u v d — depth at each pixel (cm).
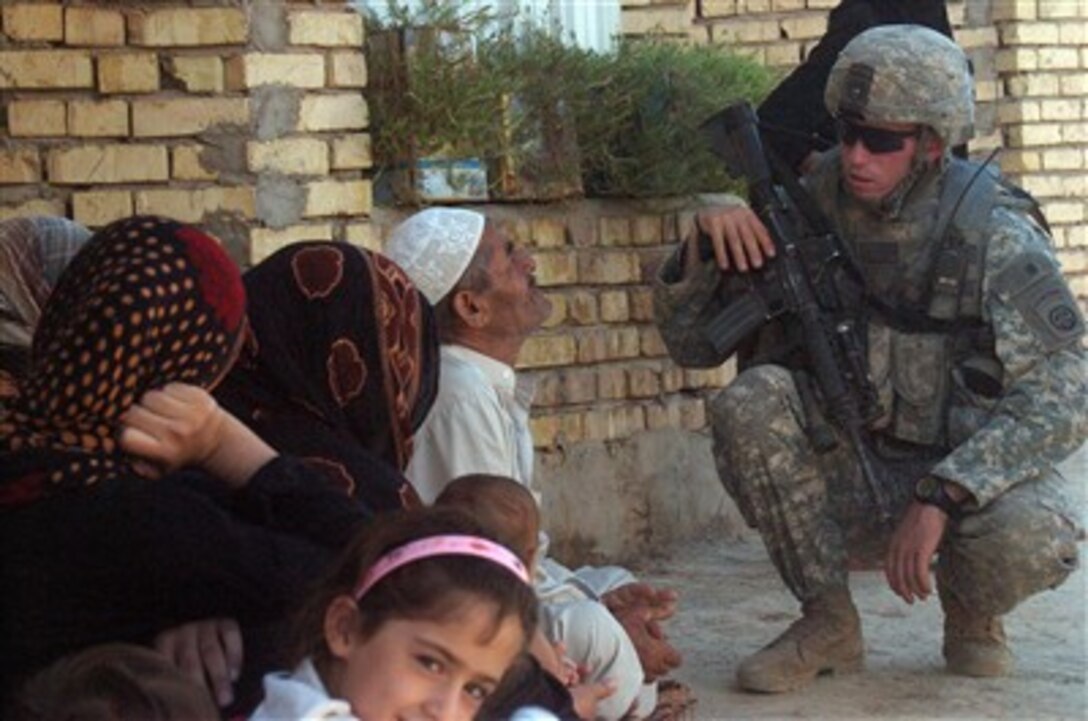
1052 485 578
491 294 485
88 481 310
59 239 409
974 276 584
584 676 427
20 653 307
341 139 660
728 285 620
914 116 573
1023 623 661
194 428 319
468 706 286
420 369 383
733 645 631
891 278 593
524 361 710
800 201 605
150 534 307
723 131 614
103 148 628
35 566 306
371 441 376
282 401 369
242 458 326
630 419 743
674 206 754
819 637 584
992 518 567
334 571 293
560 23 772
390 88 685
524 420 499
